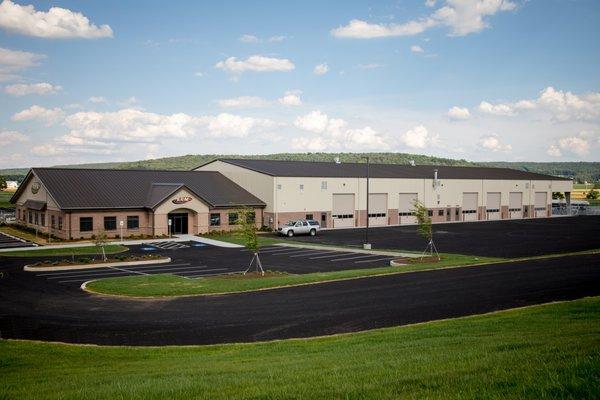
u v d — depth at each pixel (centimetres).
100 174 6241
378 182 7625
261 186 6812
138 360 1530
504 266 3409
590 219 8988
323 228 7069
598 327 1453
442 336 1569
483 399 765
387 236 6059
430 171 8931
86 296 2617
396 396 809
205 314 2178
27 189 6419
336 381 949
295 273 3444
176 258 4238
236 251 4700
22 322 2083
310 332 1858
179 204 5872
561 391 763
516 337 1389
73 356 1577
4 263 3925
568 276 2902
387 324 1933
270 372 1116
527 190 9488
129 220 5731
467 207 8681
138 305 2381
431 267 3419
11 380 1259
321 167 7819
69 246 4919
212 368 1273
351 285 2806
